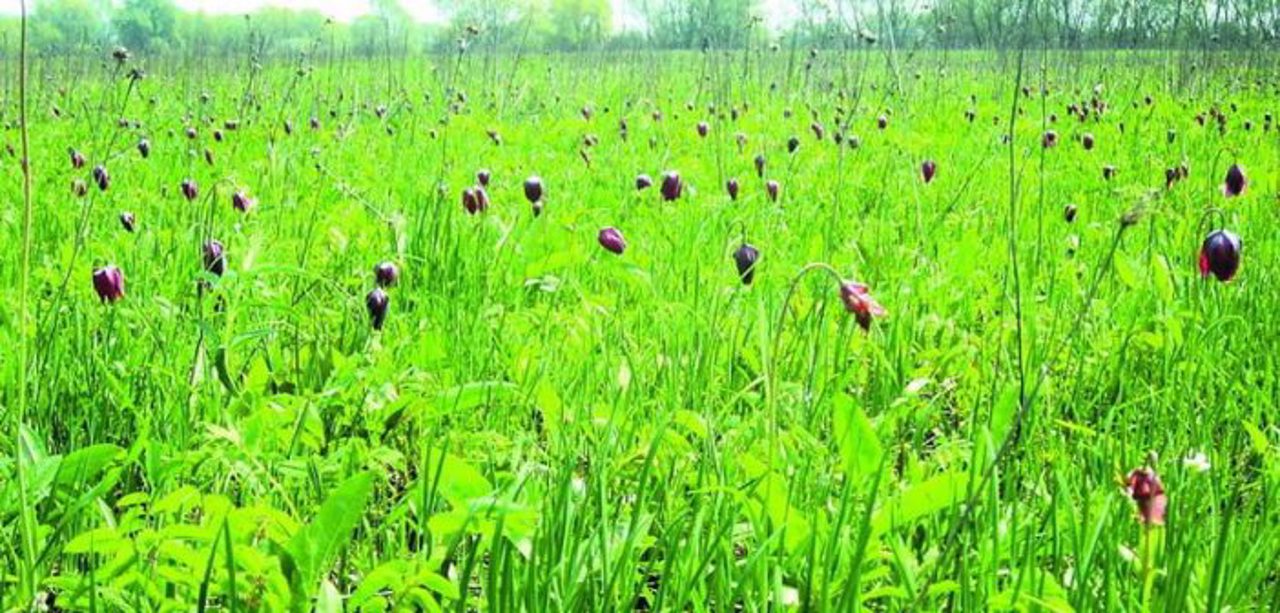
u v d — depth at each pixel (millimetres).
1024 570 1963
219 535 1788
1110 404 3406
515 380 3273
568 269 4195
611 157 8734
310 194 6602
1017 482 2775
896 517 2139
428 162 8180
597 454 2494
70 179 7023
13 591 2102
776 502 2129
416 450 2986
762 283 3730
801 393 3012
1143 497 1786
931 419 3389
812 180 7391
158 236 4816
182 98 13891
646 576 2150
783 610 1933
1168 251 4840
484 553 2240
